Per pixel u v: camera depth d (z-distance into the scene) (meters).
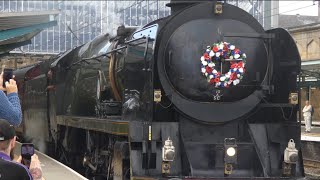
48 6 52.28
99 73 9.44
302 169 7.17
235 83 7.31
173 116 7.31
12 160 3.35
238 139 7.48
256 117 7.79
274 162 7.25
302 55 32.22
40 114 14.90
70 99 11.59
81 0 53.22
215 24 7.41
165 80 7.19
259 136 7.41
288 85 7.58
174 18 7.33
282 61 7.71
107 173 8.75
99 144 9.42
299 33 32.41
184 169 6.86
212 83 7.27
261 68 7.61
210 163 6.99
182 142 7.04
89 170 10.35
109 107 8.69
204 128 7.38
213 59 7.31
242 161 7.12
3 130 3.26
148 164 6.75
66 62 12.30
